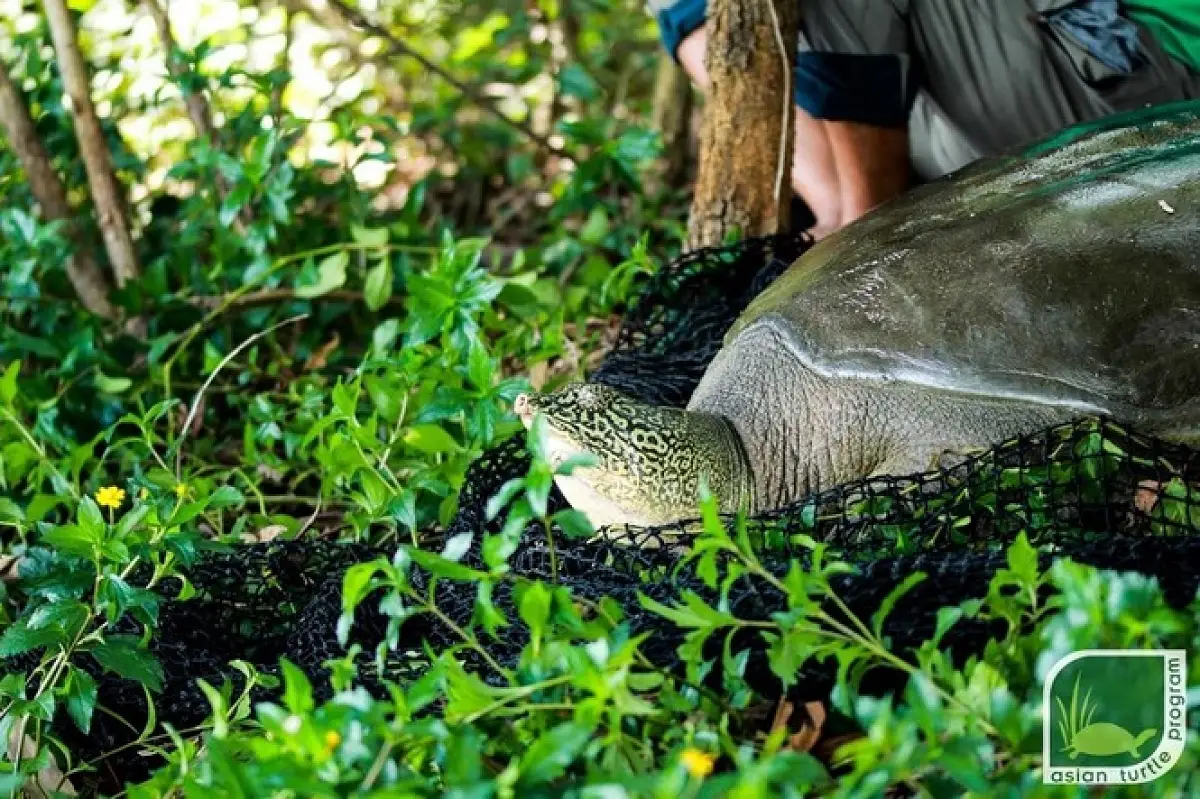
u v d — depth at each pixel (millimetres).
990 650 2553
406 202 5449
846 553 3062
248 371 5000
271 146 4918
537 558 3207
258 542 3877
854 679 2588
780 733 2398
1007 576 2562
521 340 4621
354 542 3730
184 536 3357
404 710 2506
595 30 7516
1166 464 3113
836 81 4859
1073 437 3096
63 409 4766
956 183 3693
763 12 4383
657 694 2674
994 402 3193
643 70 7457
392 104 7605
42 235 5090
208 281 5305
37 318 5238
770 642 2652
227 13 7164
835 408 3330
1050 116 4844
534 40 7543
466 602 3148
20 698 3100
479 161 6836
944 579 2766
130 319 5316
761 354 3455
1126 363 3156
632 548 3133
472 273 4031
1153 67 4691
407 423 3986
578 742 2305
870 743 2289
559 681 2482
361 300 5379
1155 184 3402
